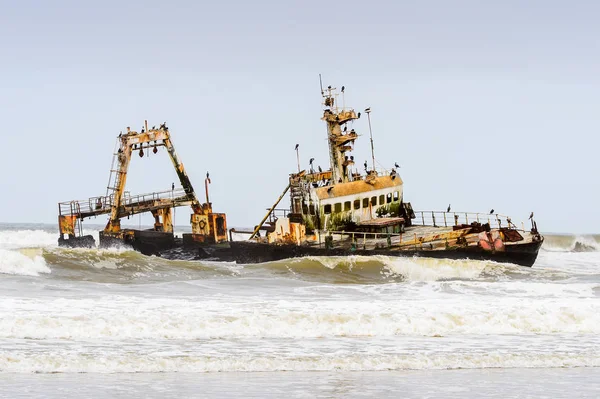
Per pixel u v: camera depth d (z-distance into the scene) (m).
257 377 39.53
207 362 41.41
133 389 37.03
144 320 48.75
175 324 48.53
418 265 82.88
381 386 38.44
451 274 82.56
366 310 53.81
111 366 40.38
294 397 36.41
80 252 78.19
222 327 48.78
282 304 56.09
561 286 69.25
